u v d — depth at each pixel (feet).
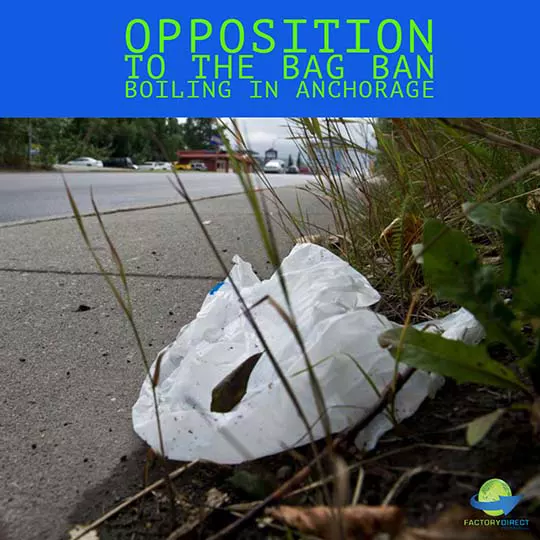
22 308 5.01
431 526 1.68
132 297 5.27
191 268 6.26
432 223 2.53
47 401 3.36
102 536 2.23
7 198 18.04
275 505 2.13
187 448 2.54
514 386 2.19
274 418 2.48
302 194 15.19
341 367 2.54
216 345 3.04
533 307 2.37
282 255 6.70
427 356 2.22
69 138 62.80
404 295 3.99
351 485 2.13
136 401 3.32
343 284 3.10
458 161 5.07
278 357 2.71
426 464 2.13
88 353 4.06
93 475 2.64
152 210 11.69
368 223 4.94
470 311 2.39
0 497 2.51
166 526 2.24
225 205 12.62
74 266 6.45
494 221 2.46
